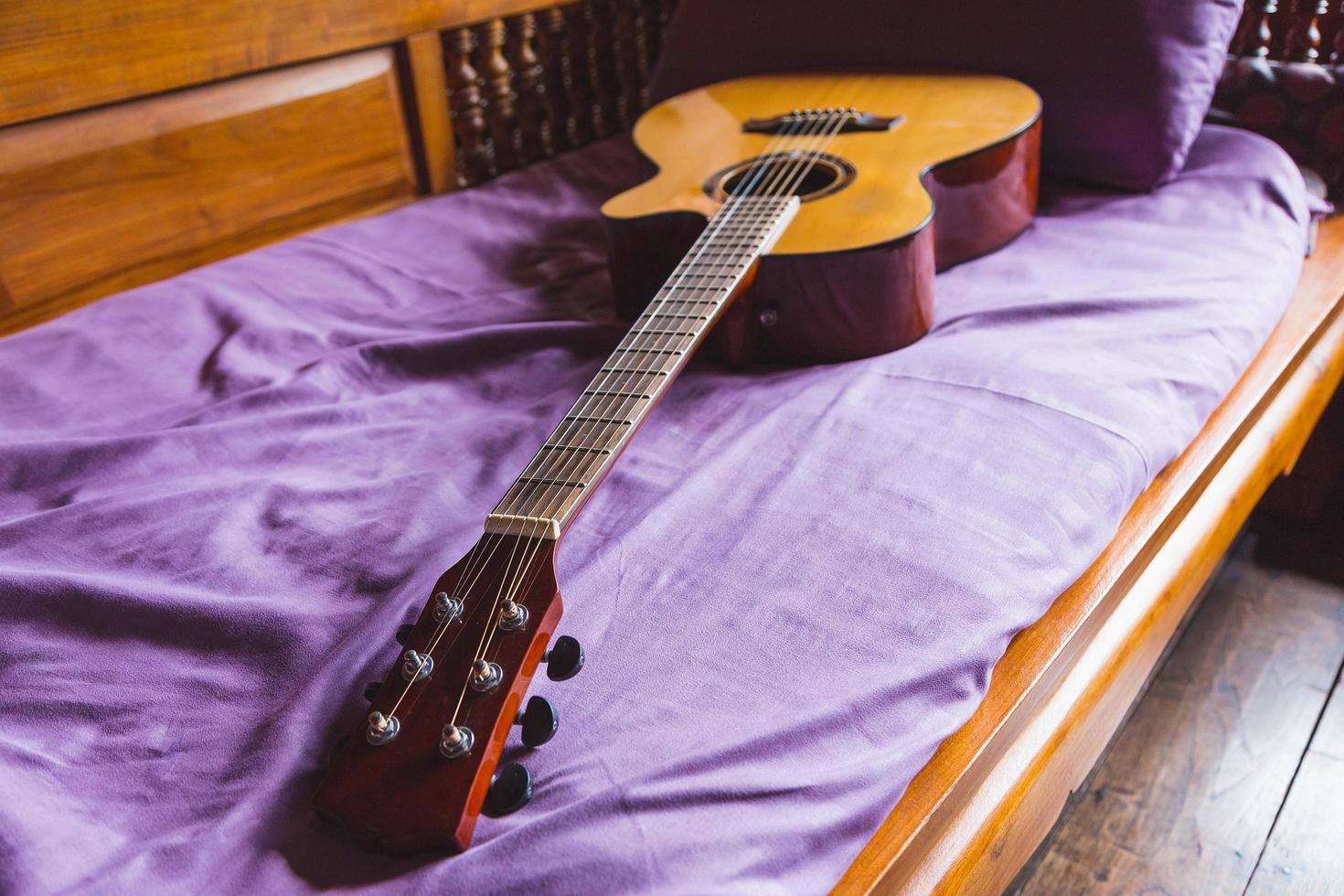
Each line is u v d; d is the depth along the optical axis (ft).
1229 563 4.83
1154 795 3.70
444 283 4.25
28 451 2.98
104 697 2.21
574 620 2.32
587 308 3.93
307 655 2.28
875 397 3.09
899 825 2.06
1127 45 4.25
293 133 4.71
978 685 2.25
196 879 1.79
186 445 3.05
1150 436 2.90
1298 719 3.98
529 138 5.83
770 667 2.19
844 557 2.46
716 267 3.22
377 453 3.09
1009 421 2.90
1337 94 4.48
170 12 4.09
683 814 1.85
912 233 3.24
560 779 1.94
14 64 3.71
